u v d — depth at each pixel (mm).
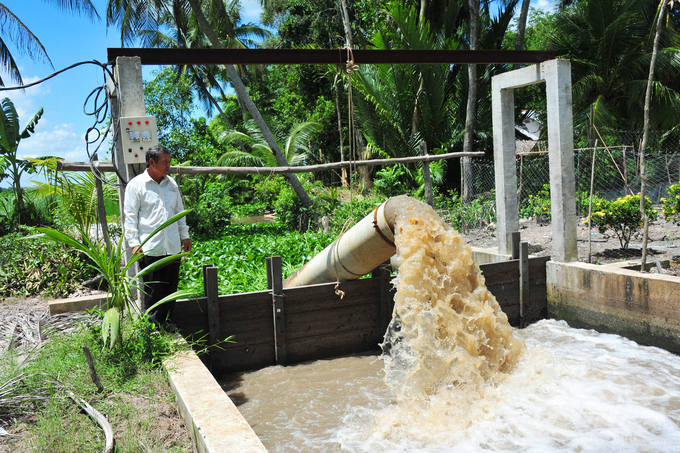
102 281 7535
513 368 4879
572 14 17922
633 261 7461
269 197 21562
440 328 4523
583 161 15367
